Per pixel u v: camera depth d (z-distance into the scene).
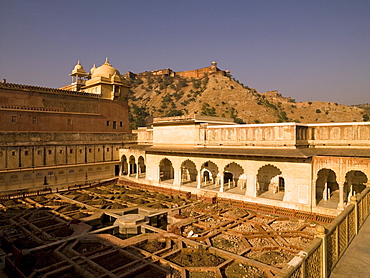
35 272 13.51
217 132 30.53
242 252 15.70
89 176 37.38
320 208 22.16
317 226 7.90
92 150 37.69
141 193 31.84
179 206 26.55
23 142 31.00
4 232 19.69
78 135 36.19
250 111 116.56
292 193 23.69
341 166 21.59
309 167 22.78
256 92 144.62
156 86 153.12
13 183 30.28
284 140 25.19
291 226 20.44
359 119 110.31
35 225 21.05
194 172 35.56
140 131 42.69
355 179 25.81
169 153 33.28
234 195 27.02
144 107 132.50
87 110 38.88
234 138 28.98
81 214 23.47
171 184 32.91
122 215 23.69
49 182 33.28
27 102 33.19
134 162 41.88
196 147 32.25
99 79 40.31
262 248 16.34
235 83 142.00
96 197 30.48
